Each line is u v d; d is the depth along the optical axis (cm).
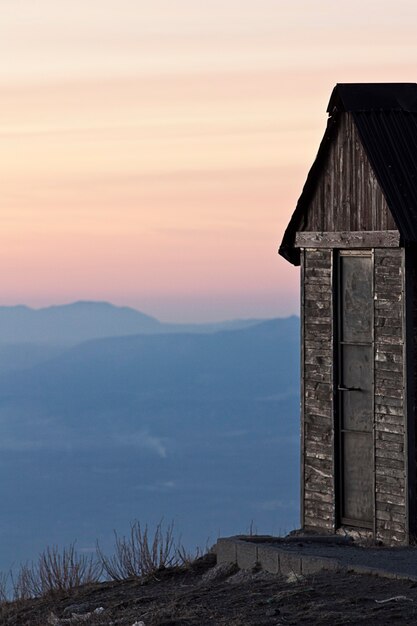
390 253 2444
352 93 2530
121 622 1819
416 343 2419
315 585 1855
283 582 1925
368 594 1766
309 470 2628
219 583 2039
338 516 2564
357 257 2530
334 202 2564
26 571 2277
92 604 2042
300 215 2644
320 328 2603
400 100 2564
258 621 1688
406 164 2495
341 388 2556
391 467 2438
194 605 1859
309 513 2628
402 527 2409
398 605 1683
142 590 2106
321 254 2598
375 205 2475
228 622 1700
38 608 2112
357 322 2533
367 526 2506
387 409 2448
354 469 2541
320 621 1648
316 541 2195
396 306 2431
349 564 1902
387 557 1967
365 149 2483
